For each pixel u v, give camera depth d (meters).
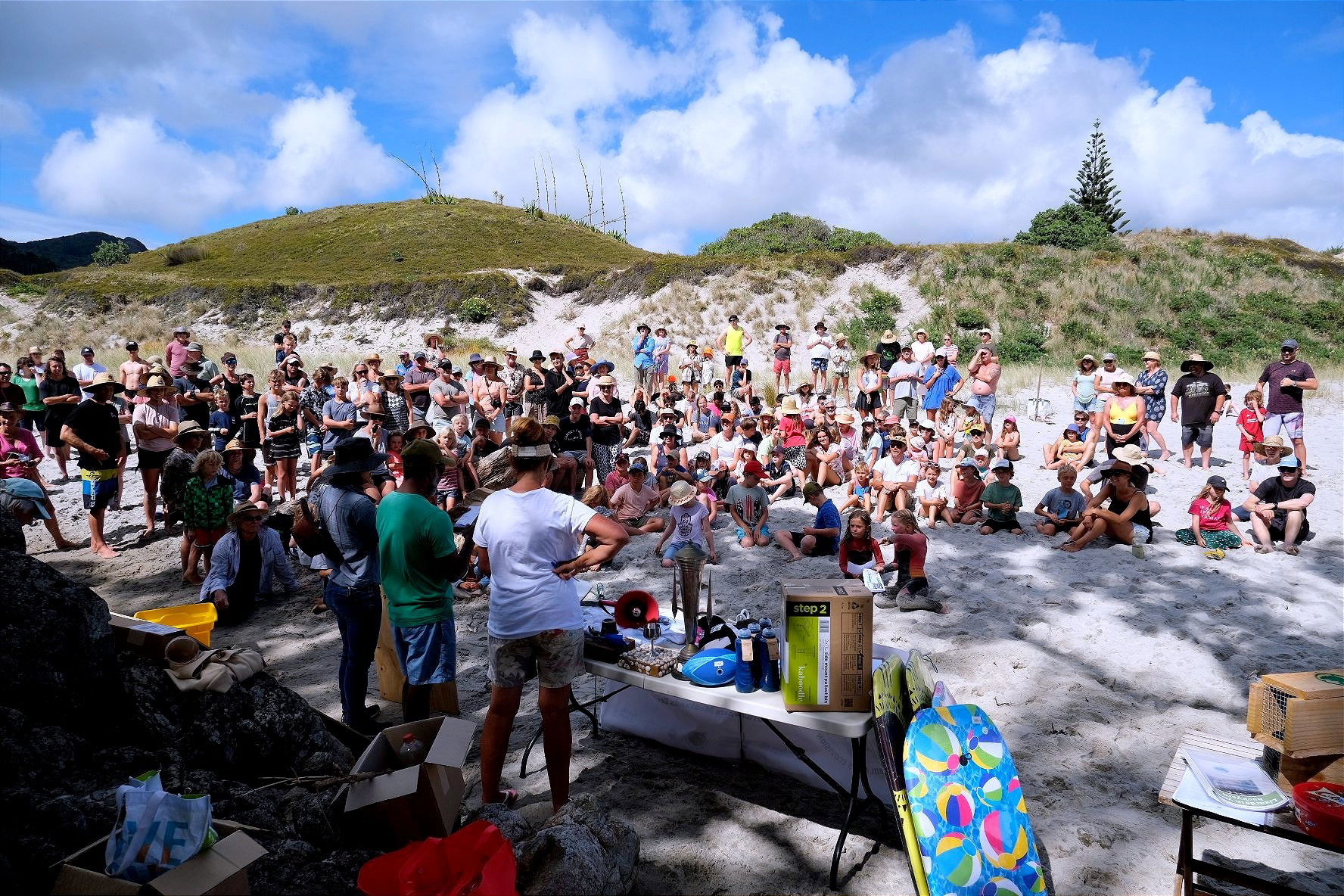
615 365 25.36
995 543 8.87
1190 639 6.26
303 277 46.53
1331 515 9.33
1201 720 5.05
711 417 14.69
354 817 3.45
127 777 3.46
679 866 3.69
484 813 3.55
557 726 3.78
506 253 53.62
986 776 3.32
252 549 7.15
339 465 4.64
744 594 7.57
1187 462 11.80
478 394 13.02
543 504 3.74
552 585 3.73
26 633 3.57
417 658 4.36
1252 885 3.12
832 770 4.26
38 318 38.03
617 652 4.18
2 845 2.91
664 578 7.92
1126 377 12.55
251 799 3.54
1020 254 33.81
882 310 30.62
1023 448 13.89
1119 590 7.33
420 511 4.27
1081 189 55.19
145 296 40.66
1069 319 29.11
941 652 6.13
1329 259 36.22
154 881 2.74
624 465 10.33
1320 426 14.38
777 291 33.12
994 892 3.16
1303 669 5.75
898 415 15.57
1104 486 8.89
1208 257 34.66
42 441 13.84
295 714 4.01
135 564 8.54
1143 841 3.86
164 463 8.99
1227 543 8.28
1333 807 2.87
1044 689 5.48
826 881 3.60
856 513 7.68
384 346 35.69
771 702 3.69
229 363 13.09
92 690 3.73
